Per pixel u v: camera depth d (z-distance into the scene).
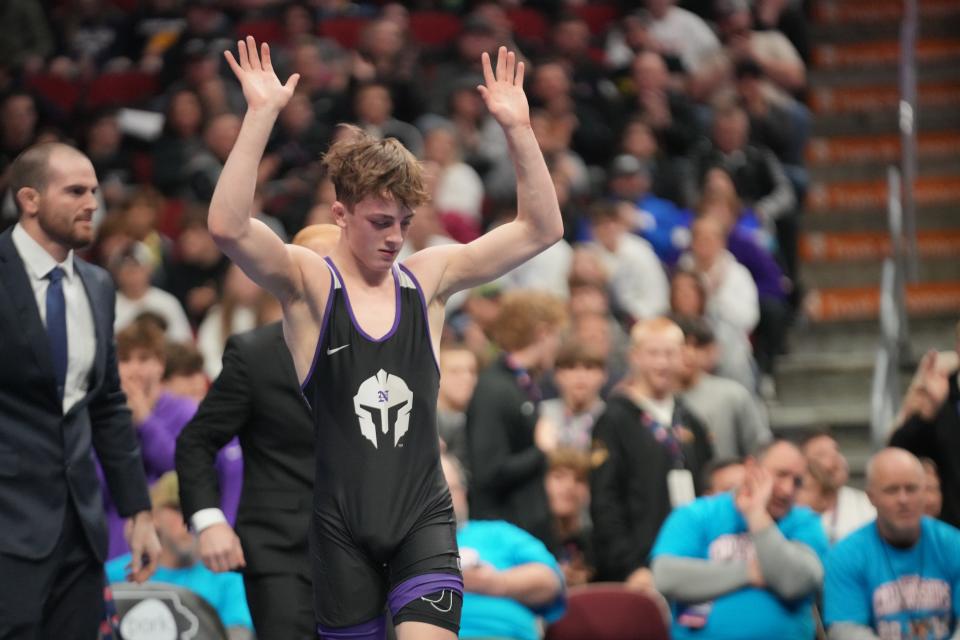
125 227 26.09
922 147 34.53
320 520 10.27
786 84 35.12
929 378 17.36
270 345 12.80
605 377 21.70
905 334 28.02
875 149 34.56
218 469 15.93
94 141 31.05
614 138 31.75
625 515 17.88
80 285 12.78
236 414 12.77
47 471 12.33
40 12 37.22
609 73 33.38
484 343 22.89
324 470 10.27
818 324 29.58
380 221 10.04
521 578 15.23
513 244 10.69
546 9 36.97
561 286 25.91
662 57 34.69
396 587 10.12
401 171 10.03
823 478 18.50
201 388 19.12
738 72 34.03
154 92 35.44
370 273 10.38
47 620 12.52
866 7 38.19
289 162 29.52
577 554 18.41
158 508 15.23
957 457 17.06
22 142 31.66
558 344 21.81
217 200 9.81
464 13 36.69
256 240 9.91
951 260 31.48
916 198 33.34
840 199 33.25
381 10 36.62
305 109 30.14
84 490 12.58
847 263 31.48
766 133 32.44
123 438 13.20
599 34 37.12
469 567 15.05
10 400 12.28
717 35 36.28
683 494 18.11
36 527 12.22
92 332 12.75
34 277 12.45
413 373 10.32
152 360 17.30
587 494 18.72
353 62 32.81
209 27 35.00
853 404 27.66
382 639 10.26
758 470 15.74
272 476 12.77
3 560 12.09
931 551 15.57
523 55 33.53
